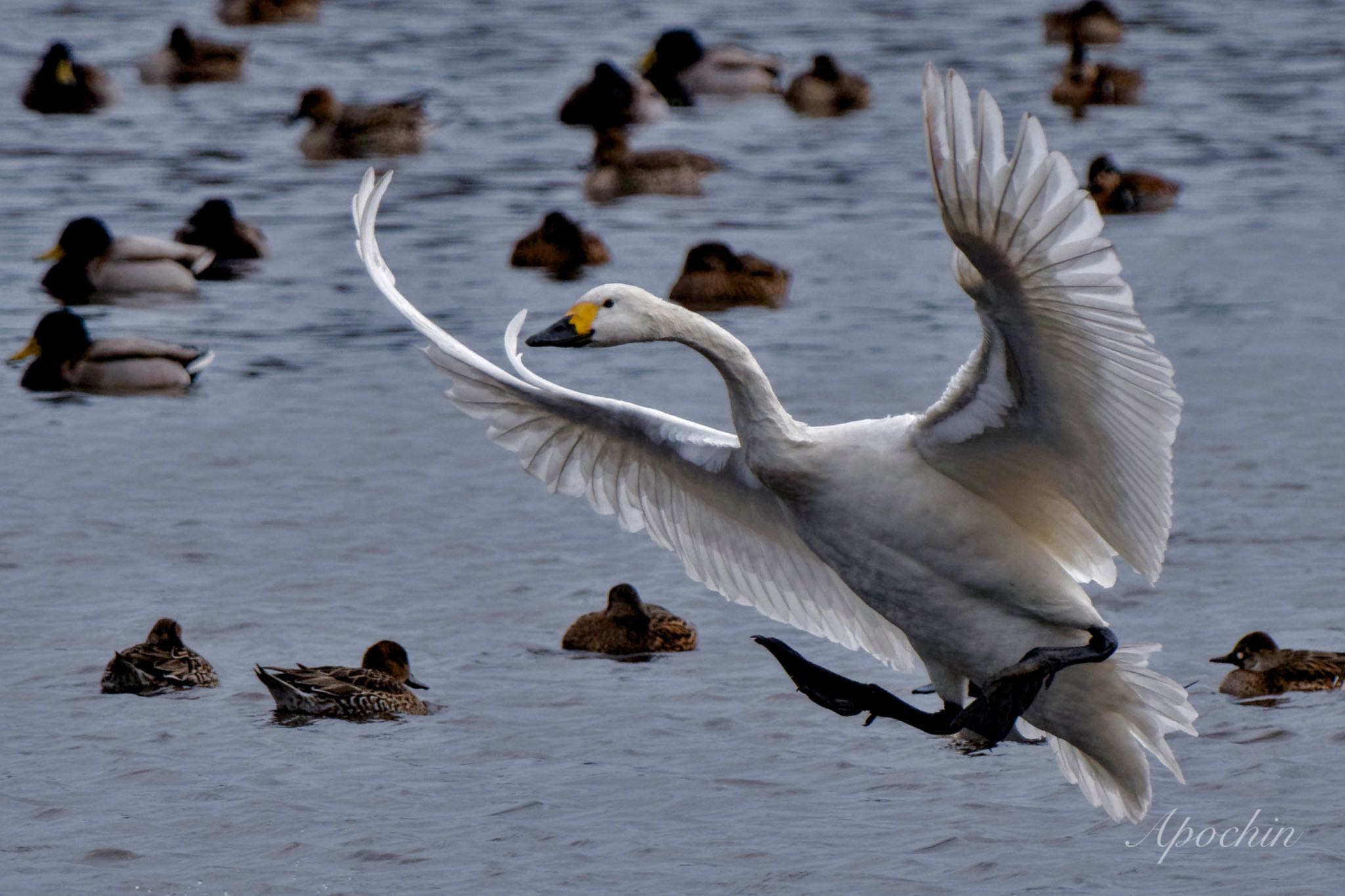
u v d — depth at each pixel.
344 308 29.27
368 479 21.22
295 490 20.78
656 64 50.56
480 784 13.82
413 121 41.81
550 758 14.23
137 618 17.05
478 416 10.45
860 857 12.54
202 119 45.22
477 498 20.66
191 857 12.66
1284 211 35.09
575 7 62.69
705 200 37.16
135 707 15.16
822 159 40.84
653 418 10.10
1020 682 9.05
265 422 23.45
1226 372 24.94
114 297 30.47
